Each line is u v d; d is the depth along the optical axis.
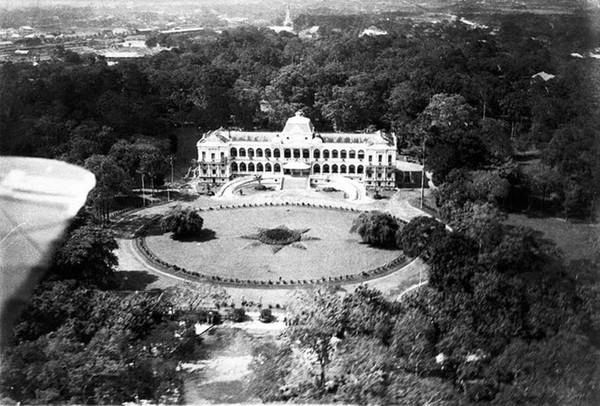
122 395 120.31
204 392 123.19
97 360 123.25
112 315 142.38
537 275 149.12
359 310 141.12
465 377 123.00
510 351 124.38
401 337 131.88
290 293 185.25
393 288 186.88
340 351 129.75
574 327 130.00
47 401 111.31
